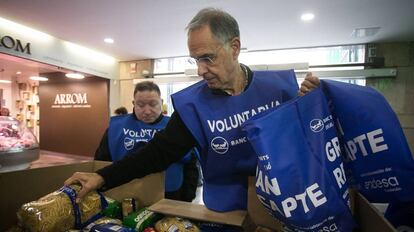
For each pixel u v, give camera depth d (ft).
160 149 2.80
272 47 15.76
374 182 2.04
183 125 2.82
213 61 2.36
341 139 2.12
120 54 18.17
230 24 2.38
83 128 20.53
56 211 2.11
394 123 2.02
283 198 1.67
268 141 1.70
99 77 19.06
